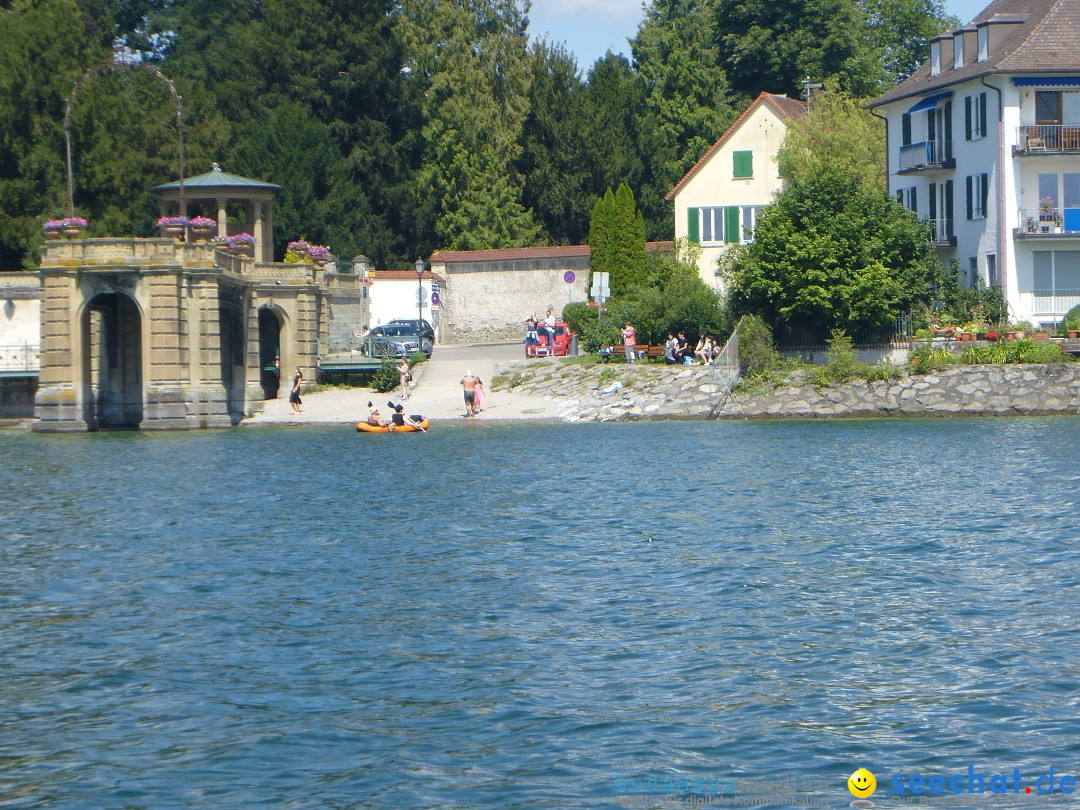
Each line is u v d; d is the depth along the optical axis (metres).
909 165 109.31
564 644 32.03
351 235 135.62
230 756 24.95
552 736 25.73
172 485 61.94
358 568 41.34
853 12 156.88
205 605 36.56
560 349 108.94
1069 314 92.94
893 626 33.22
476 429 87.94
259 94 142.88
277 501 56.12
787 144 118.44
